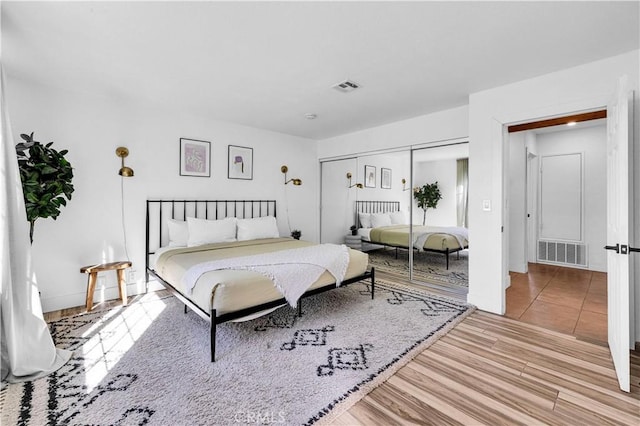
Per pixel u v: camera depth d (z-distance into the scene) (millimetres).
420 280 4141
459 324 2691
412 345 2281
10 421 1495
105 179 3301
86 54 2285
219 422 1501
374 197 4789
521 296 3443
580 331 2535
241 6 1708
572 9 1729
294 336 2451
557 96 2549
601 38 2039
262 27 1919
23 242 1913
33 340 1907
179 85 2908
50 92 2947
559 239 4941
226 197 4320
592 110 2408
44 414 1545
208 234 3754
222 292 2158
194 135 3982
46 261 2957
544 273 4473
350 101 3342
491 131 2936
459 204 3863
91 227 3219
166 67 2510
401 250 4516
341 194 5270
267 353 2176
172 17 1815
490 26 1903
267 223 4379
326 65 2461
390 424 1480
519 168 4496
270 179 4844
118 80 2791
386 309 3051
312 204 5484
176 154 3830
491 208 2945
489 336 2449
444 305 3152
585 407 1593
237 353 2176
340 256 3113
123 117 3412
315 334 2486
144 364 2025
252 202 4625
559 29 1934
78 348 2240
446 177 3959
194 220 3764
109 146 3318
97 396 1688
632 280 2240
